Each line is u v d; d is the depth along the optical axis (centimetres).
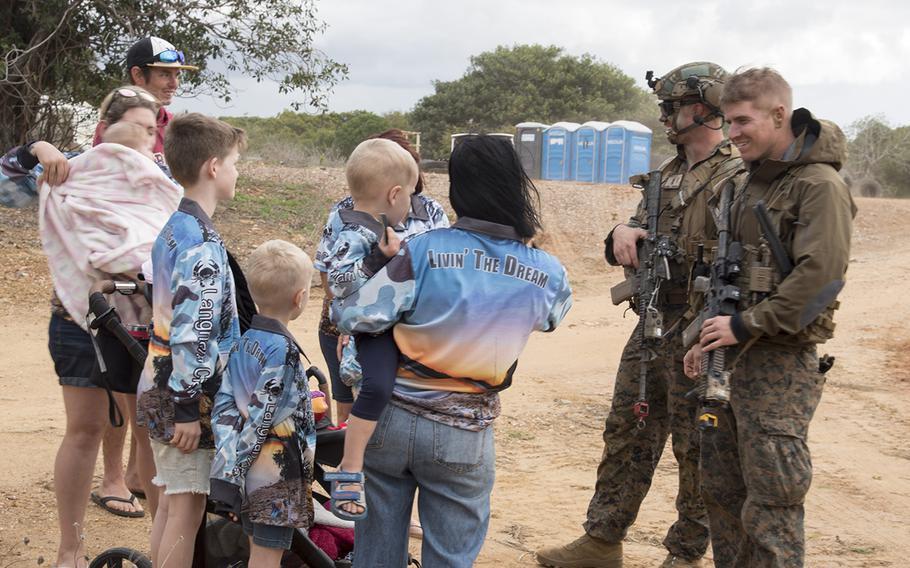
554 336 1106
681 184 457
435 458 326
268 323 362
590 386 887
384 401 320
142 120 447
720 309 369
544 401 830
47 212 429
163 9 1664
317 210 1633
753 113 370
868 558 507
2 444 638
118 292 416
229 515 379
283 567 390
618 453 472
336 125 5016
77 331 432
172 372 356
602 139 2778
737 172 407
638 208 485
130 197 430
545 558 487
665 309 459
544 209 1867
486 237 327
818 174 358
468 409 328
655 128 5025
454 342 321
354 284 321
